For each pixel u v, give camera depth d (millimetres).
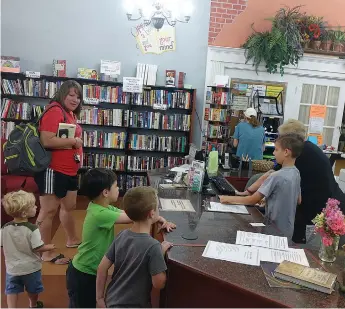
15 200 2119
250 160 3928
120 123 4957
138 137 5023
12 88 4652
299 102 5391
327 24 5262
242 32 5145
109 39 5008
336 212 1616
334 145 5582
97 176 1929
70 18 4906
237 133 4262
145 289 1545
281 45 4758
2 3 4742
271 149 4887
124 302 1526
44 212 2812
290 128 2432
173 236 1780
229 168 4039
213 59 5137
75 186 2996
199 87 5234
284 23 4926
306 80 5352
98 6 4938
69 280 1941
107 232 1919
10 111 4660
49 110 2707
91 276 1896
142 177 5051
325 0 5219
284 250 1689
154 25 5004
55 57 4938
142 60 5102
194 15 5090
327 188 2391
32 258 2168
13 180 3820
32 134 2682
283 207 2082
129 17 4949
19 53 4871
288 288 1346
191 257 1558
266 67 5039
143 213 1583
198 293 1529
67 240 3352
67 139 2711
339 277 1450
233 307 1416
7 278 2150
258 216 2191
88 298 1915
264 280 1396
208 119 4824
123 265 1569
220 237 1798
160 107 4930
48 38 4895
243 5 5109
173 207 2236
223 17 5113
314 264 1572
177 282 1594
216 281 1396
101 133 4949
